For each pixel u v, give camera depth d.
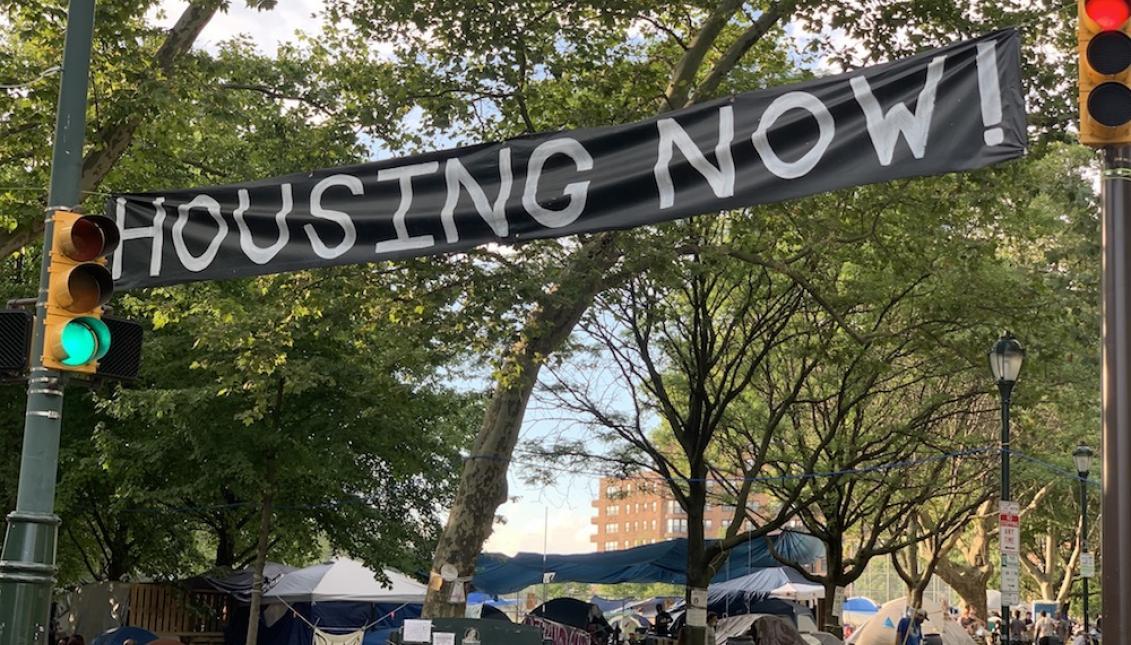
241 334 16.80
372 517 26.34
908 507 29.59
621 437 25.53
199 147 21.08
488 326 15.95
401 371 22.14
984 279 21.73
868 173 6.70
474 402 26.58
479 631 12.26
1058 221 25.94
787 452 29.28
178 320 19.38
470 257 16.14
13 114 16.95
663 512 119.94
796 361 28.02
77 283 8.41
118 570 31.41
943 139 6.52
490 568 29.30
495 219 7.82
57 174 9.12
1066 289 23.17
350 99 18.11
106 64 16.17
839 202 18.48
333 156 17.19
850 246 21.12
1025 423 28.52
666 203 7.29
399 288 16.59
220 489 26.56
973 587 39.91
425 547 27.41
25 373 8.61
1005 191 19.36
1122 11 6.13
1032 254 27.45
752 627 23.03
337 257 8.30
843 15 17.02
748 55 21.11
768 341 24.23
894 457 27.39
